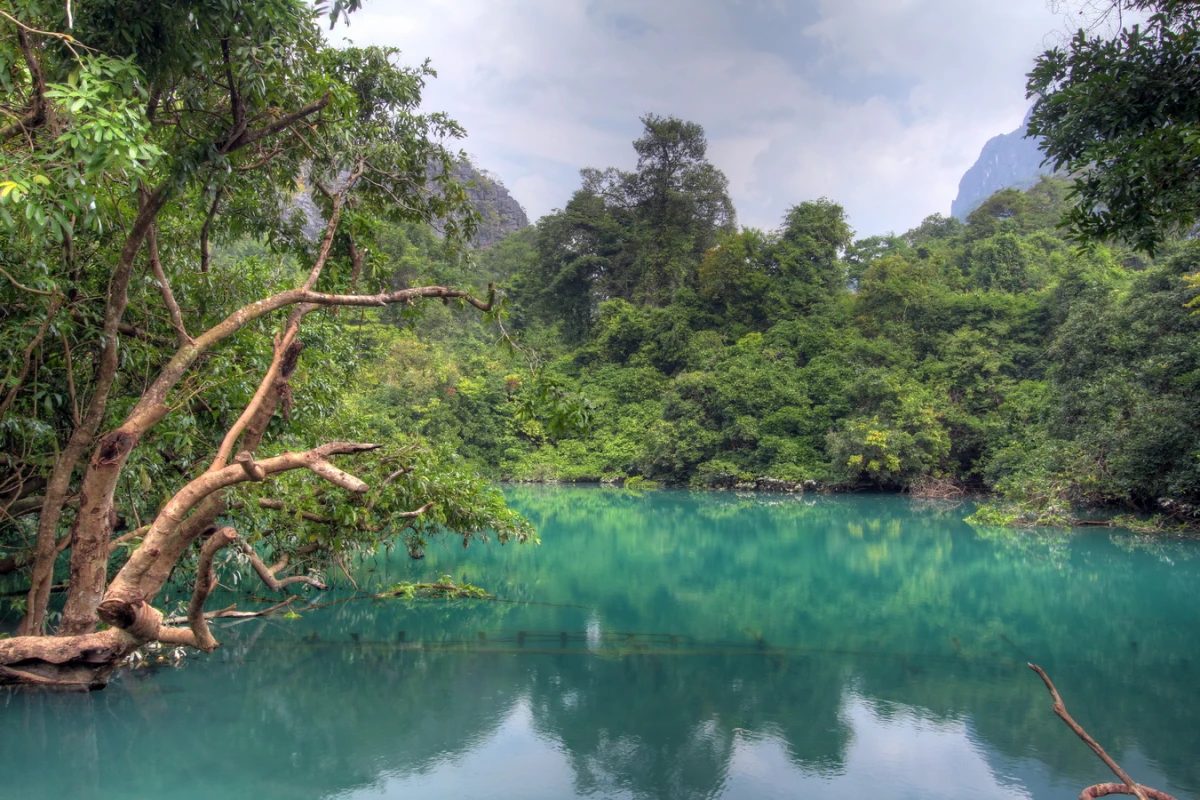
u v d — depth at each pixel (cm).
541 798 410
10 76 450
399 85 743
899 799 411
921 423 2570
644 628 794
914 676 646
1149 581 1120
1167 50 572
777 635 779
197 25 448
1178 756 476
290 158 630
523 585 1024
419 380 3388
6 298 511
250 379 664
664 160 4366
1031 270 3594
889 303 3222
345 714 532
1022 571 1205
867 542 1535
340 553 807
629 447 3269
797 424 2930
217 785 420
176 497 426
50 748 462
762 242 3891
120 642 462
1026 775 448
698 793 418
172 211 630
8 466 597
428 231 4153
